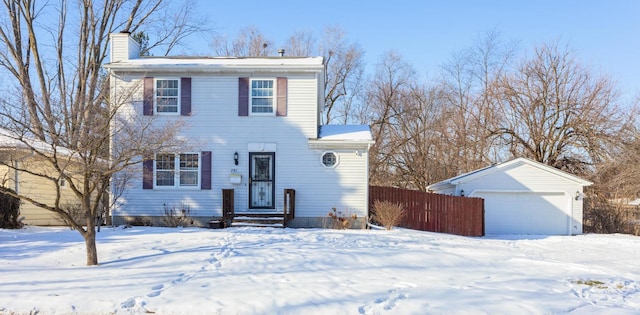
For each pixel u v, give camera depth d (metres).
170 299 6.95
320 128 19.25
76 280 8.12
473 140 31.50
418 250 11.95
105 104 13.39
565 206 20.75
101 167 10.33
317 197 17.31
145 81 17.23
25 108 9.93
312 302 6.88
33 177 17.05
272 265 9.61
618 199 24.45
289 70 17.33
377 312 6.54
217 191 17.28
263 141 17.38
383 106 35.75
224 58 18.78
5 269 9.17
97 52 23.95
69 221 9.81
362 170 17.39
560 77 27.02
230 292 7.34
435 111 35.47
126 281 8.06
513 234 20.47
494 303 6.99
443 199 19.19
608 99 25.72
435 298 7.20
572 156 26.89
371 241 13.39
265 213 16.92
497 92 29.67
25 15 22.83
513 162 20.86
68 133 10.19
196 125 17.34
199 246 11.87
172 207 17.19
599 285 8.60
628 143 24.80
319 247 11.89
